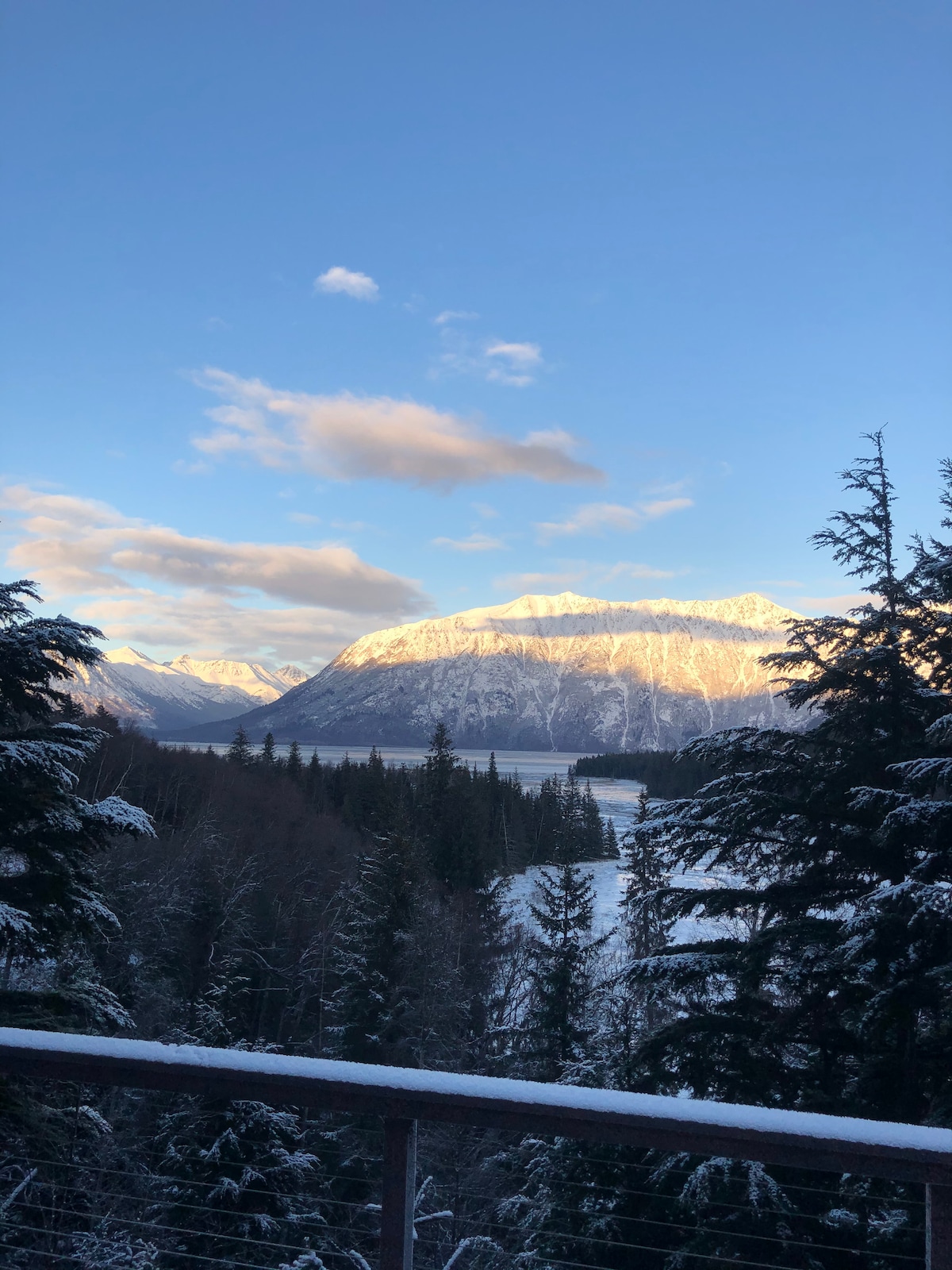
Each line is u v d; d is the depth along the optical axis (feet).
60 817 39.45
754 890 38.63
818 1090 34.17
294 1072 9.91
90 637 42.39
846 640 39.14
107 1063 10.35
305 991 123.13
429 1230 41.39
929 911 29.45
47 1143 32.94
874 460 39.09
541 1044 62.28
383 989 85.10
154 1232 31.86
